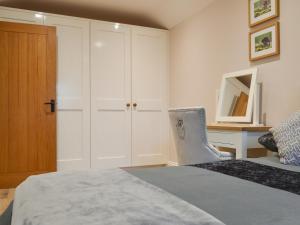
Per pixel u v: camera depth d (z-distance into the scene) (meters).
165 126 4.18
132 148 3.95
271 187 1.03
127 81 3.93
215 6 3.21
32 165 3.34
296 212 0.75
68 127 3.60
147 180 1.15
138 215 0.71
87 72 3.69
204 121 2.14
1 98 3.23
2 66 3.23
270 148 1.88
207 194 0.93
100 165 3.75
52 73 3.41
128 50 3.94
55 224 0.68
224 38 3.07
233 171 1.33
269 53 2.47
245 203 0.83
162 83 4.16
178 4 3.55
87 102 3.69
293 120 1.72
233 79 2.84
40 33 3.37
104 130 3.79
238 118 2.70
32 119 3.35
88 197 0.88
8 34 3.25
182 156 2.41
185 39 3.81
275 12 2.40
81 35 3.67
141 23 4.25
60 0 3.48
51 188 1.02
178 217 0.69
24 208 0.91
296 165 1.53
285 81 2.34
